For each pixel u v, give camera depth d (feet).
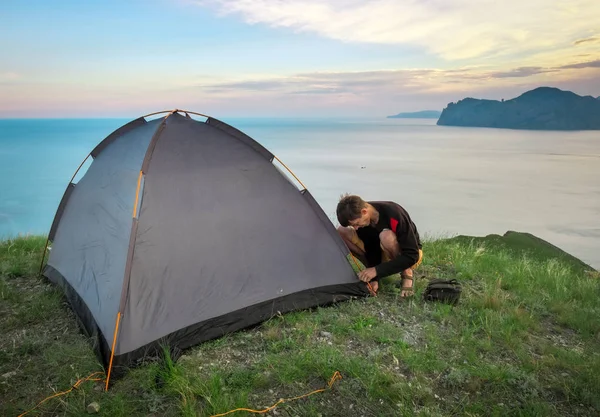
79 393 8.71
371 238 14.10
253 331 11.64
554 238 460.96
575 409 8.55
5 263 16.92
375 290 13.97
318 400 8.61
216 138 13.38
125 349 9.65
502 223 511.81
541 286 16.40
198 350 10.59
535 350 10.94
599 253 402.31
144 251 10.87
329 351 10.12
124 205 11.77
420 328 11.82
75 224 14.51
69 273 13.65
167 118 13.30
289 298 12.54
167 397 8.61
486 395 8.89
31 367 9.69
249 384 8.96
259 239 12.64
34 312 12.61
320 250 13.52
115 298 10.35
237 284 11.89
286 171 14.26
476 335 11.57
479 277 16.83
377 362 9.83
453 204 632.79
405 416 8.05
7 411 8.04
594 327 12.36
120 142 14.52
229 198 12.54
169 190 11.80
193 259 11.46
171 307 10.71
